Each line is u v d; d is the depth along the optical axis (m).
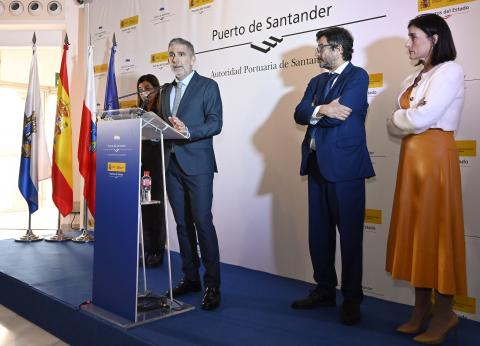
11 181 7.12
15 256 3.43
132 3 4.14
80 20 5.13
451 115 1.79
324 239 2.25
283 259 3.06
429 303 1.97
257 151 3.20
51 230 5.40
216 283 2.35
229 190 3.38
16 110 7.04
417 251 1.79
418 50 1.85
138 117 1.98
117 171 2.08
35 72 4.17
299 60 2.95
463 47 2.26
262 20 3.14
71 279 2.77
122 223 2.05
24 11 5.27
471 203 2.26
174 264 3.30
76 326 2.19
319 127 2.12
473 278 2.26
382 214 2.61
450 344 1.90
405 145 1.88
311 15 2.87
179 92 2.42
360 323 2.11
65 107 4.16
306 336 1.92
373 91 2.61
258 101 3.18
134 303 1.99
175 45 2.35
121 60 4.24
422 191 1.78
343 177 2.04
